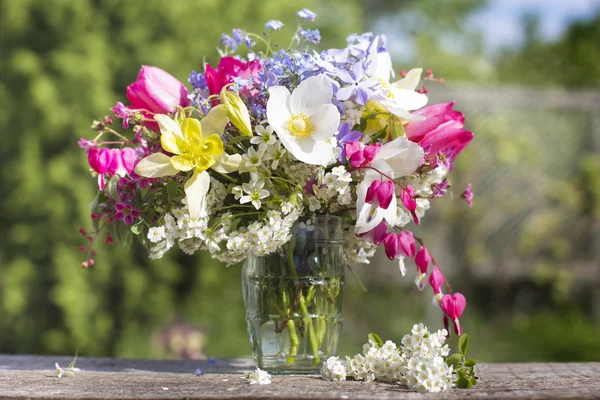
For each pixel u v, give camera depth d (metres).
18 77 4.41
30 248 4.47
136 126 1.13
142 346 4.48
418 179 1.17
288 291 1.18
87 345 4.47
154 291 4.60
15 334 4.50
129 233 1.20
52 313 4.51
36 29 4.45
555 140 5.38
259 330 1.19
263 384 1.06
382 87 1.15
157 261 4.57
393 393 0.95
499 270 5.23
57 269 4.39
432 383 0.97
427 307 5.44
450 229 5.11
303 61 1.11
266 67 1.14
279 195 1.14
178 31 4.64
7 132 4.42
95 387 1.05
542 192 5.27
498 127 5.14
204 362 1.49
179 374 1.25
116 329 4.56
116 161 1.14
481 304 5.72
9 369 1.31
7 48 4.45
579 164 5.32
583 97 5.21
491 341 5.12
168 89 1.17
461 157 5.03
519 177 5.27
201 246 1.17
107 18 4.55
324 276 1.18
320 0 6.04
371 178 1.08
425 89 1.26
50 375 1.22
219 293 4.78
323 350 1.19
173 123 1.08
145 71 1.17
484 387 1.04
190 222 1.08
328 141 1.09
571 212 5.32
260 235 1.08
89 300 4.43
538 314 5.73
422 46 9.77
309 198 1.13
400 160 1.10
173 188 1.09
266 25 1.24
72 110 4.39
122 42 4.57
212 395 0.93
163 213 1.12
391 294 5.60
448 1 10.59
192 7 4.62
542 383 1.08
